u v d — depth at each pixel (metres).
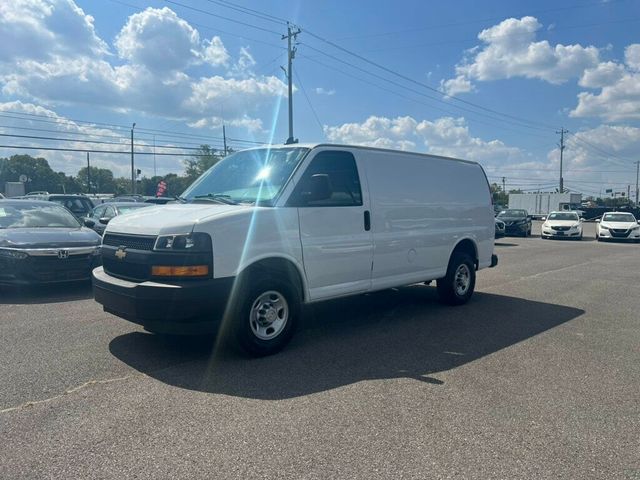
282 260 5.27
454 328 6.45
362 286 6.14
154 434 3.44
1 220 9.13
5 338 5.68
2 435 3.40
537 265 13.74
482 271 12.38
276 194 5.30
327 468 3.04
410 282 6.88
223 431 3.50
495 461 3.16
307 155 5.60
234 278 4.79
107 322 6.41
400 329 6.35
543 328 6.52
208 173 6.35
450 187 7.59
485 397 4.17
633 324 6.80
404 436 3.46
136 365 4.82
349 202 5.95
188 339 5.68
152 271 4.71
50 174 99.06
